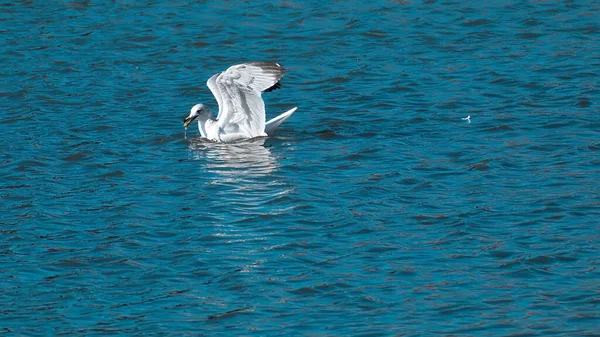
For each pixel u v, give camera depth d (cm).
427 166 2002
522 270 1564
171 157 2103
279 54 2753
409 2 3091
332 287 1527
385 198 1852
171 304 1494
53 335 1416
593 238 1661
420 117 2298
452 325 1413
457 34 2856
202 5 3105
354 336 1391
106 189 1933
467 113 2311
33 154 2111
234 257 1631
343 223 1745
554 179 1914
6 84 2552
